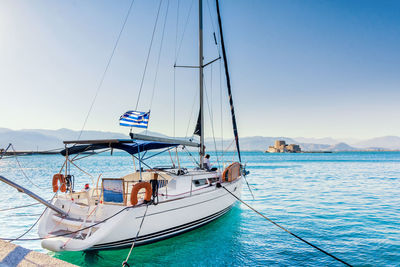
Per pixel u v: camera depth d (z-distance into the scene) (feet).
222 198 27.84
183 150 29.04
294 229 26.13
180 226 21.86
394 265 17.99
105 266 18.16
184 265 18.43
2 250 11.16
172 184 23.43
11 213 33.12
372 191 49.44
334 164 154.71
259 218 30.37
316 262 18.70
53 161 194.90
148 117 25.81
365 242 22.33
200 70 33.01
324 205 37.06
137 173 24.67
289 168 120.67
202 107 32.89
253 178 75.00
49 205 18.33
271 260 19.21
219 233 25.22
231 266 18.24
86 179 69.41
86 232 18.21
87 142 19.54
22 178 72.49
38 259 10.38
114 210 18.56
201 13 33.17
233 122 40.09
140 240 19.07
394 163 160.97
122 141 18.40
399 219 29.48
